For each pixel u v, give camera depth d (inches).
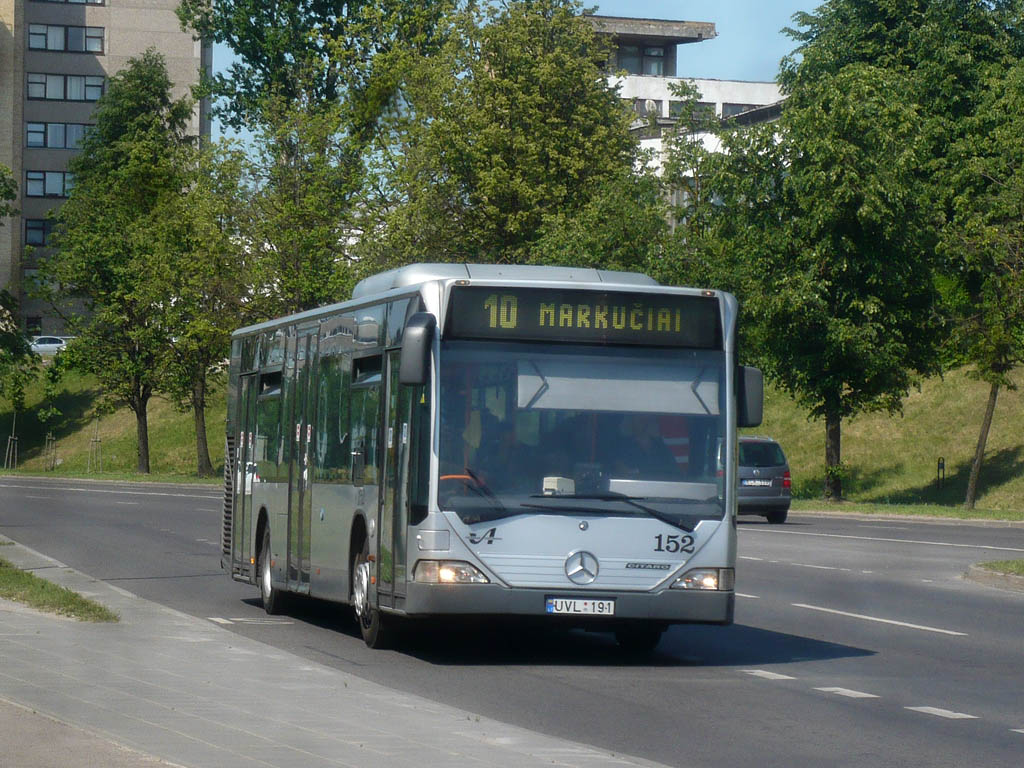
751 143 2346.2
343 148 2915.8
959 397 2743.6
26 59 5305.1
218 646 640.4
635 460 644.1
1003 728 495.8
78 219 3966.5
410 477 639.1
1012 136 2394.2
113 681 522.3
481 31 2940.5
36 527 1625.2
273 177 2940.5
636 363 652.1
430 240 2837.1
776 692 574.9
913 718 514.6
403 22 3065.9
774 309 2252.7
